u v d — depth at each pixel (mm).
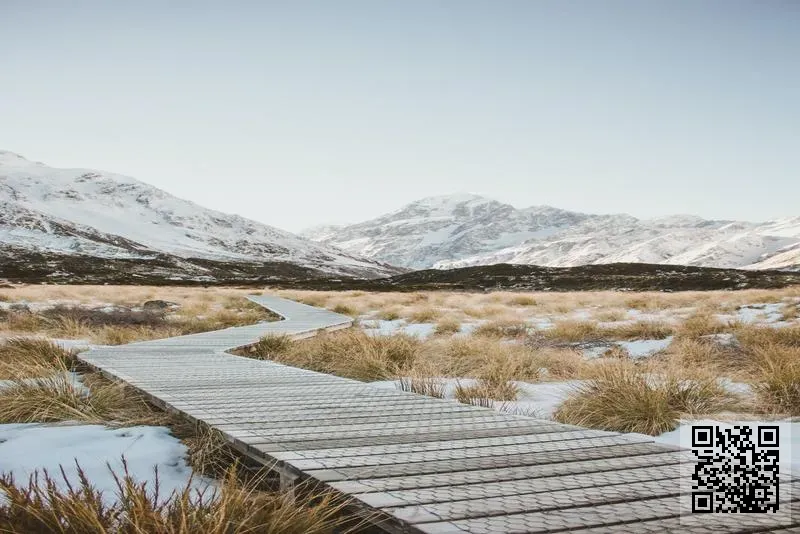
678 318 18625
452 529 2432
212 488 3764
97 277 100688
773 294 24125
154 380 7258
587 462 3566
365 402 5859
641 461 3590
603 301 27344
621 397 5770
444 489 2996
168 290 50844
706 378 6855
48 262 122000
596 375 7145
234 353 11664
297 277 171875
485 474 3285
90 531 2604
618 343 13742
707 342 12086
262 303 33562
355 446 3963
